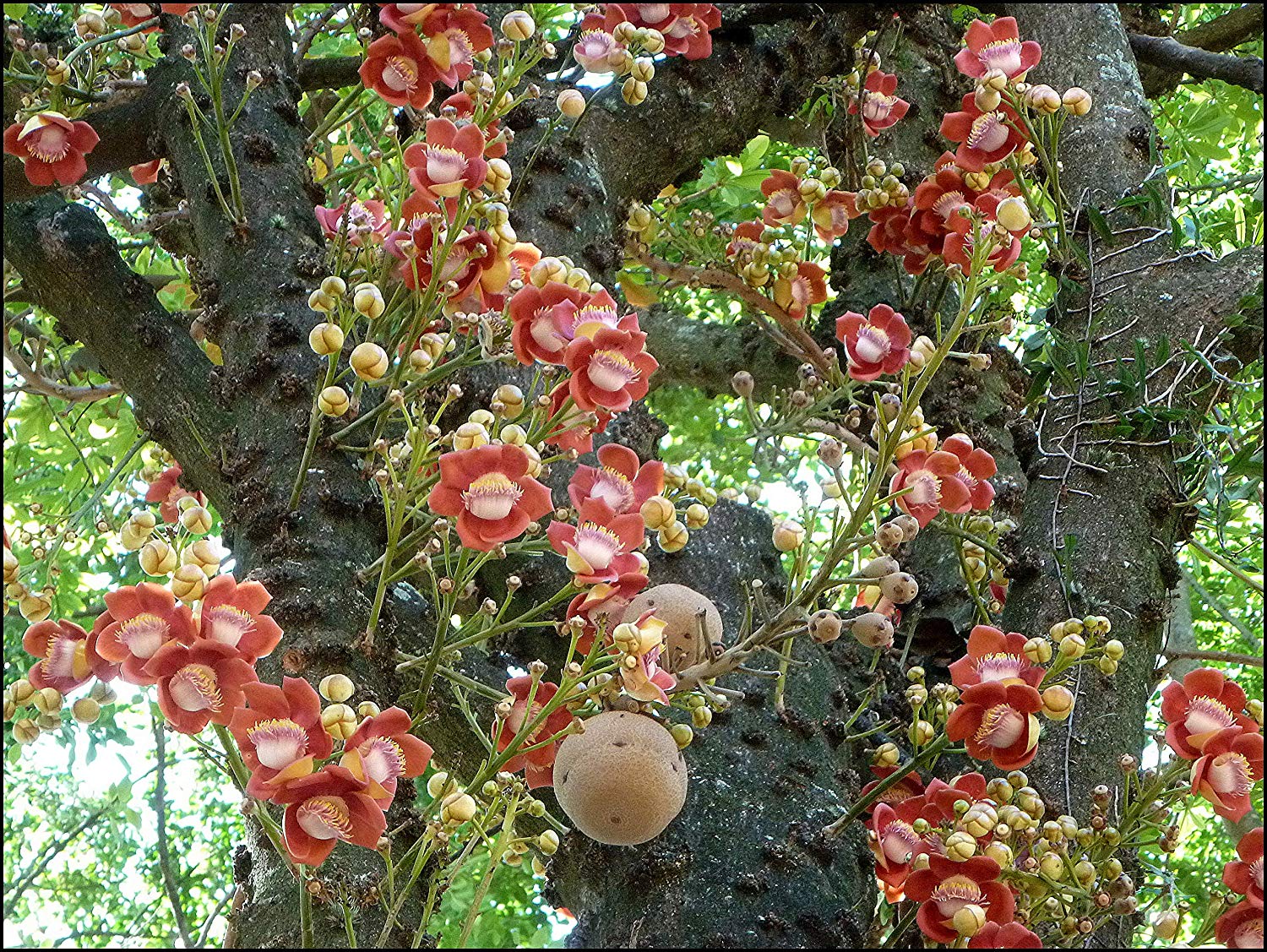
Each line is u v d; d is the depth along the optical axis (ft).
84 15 8.62
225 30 9.12
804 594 5.95
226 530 7.34
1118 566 8.11
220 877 18.42
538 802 5.86
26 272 8.39
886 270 11.02
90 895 17.06
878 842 6.21
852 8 11.10
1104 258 9.31
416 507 6.47
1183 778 6.34
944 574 9.27
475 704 7.28
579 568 5.60
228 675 5.04
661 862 6.70
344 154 11.16
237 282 7.99
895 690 8.71
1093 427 8.59
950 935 5.89
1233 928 5.75
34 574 8.32
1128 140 9.98
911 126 11.71
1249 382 9.89
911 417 6.41
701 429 15.90
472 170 6.29
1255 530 10.11
